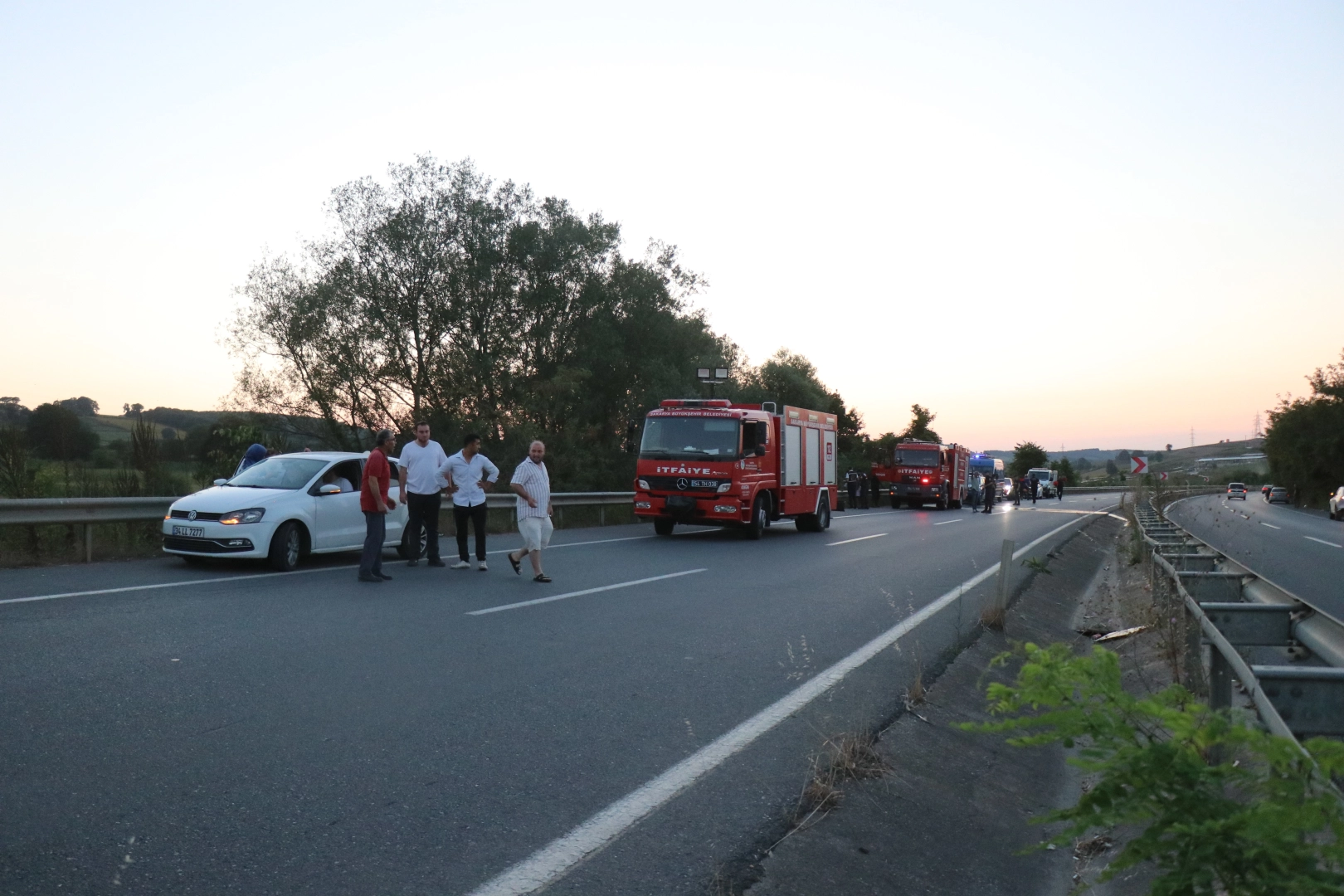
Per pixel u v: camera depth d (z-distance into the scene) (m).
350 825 4.07
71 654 7.09
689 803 4.51
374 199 34.31
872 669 7.72
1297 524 34.34
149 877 3.51
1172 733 2.12
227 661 7.07
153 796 4.32
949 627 9.87
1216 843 1.91
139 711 5.68
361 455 14.19
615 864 3.79
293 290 32.97
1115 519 37.09
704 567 14.55
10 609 8.83
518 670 7.16
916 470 46.31
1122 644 10.05
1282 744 1.86
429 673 6.95
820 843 4.17
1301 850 1.81
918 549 19.28
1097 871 4.53
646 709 6.21
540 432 30.23
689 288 39.91
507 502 22.12
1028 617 11.40
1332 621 4.95
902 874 4.12
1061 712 2.27
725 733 5.71
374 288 33.22
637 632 8.88
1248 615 5.68
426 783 4.64
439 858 3.78
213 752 4.99
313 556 14.68
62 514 12.61
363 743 5.23
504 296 34.78
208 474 17.77
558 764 5.02
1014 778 5.79
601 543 18.75
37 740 5.05
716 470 20.42
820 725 5.98
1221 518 33.53
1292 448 67.81
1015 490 49.12
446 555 15.45
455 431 30.78
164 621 8.55
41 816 4.04
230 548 12.07
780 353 80.19
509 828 4.12
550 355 36.16
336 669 6.96
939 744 6.00
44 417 15.30
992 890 4.20
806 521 24.83
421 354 34.16
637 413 37.53
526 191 36.00
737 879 3.70
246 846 3.82
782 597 11.59
